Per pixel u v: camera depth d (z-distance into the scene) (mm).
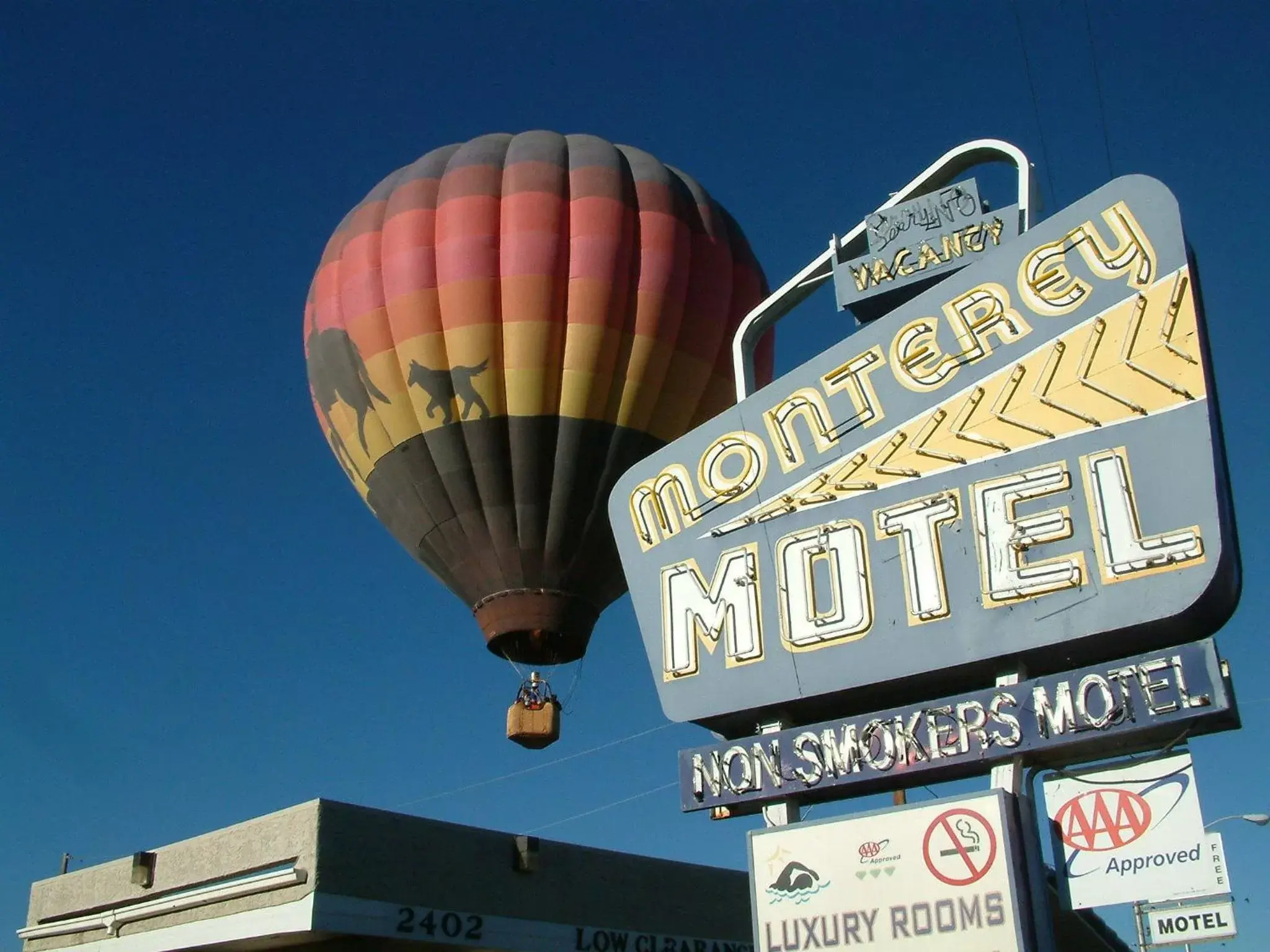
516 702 35312
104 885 27547
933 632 18250
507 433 35062
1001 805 16875
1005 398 18781
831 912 17641
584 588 35688
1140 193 18406
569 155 37969
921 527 18812
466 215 36094
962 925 16734
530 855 25703
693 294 36812
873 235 21484
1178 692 16125
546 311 35219
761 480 20688
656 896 27875
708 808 19188
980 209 20766
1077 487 17703
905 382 19828
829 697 18984
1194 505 16766
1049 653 17484
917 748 17719
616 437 35469
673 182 38625
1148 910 26766
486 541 35375
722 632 20125
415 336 35406
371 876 23562
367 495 37312
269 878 23391
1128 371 17797
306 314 38594
